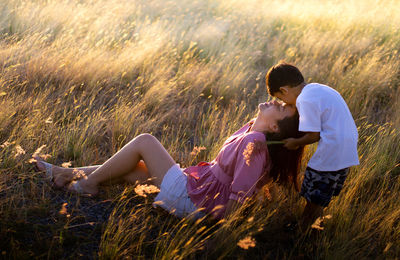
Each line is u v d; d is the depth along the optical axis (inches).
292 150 97.4
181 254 81.4
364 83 203.0
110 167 102.4
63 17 234.1
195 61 222.2
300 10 347.3
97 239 87.7
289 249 96.0
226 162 93.7
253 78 220.4
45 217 91.2
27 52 173.2
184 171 102.0
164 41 237.9
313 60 239.9
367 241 100.0
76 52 189.8
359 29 296.4
